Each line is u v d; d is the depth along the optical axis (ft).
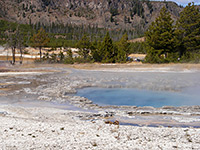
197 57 170.60
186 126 35.88
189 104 53.72
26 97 61.00
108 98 60.75
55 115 42.29
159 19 185.57
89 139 27.20
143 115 43.55
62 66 193.67
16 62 264.93
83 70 153.28
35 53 373.61
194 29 185.26
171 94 65.77
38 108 48.14
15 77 108.47
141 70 140.97
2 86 79.30
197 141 26.81
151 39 184.96
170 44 182.09
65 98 59.62
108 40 214.07
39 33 269.85
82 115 42.34
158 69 141.79
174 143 26.08
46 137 27.91
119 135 28.84
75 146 24.95
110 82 89.04
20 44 295.89
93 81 91.97
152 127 33.22
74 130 30.91
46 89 72.54
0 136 28.27
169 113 44.47
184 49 190.39
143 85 81.15
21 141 26.50
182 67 143.74
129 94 66.03
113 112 45.19
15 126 32.83
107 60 206.08
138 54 330.95
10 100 57.41
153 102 56.24
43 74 124.06
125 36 237.86
